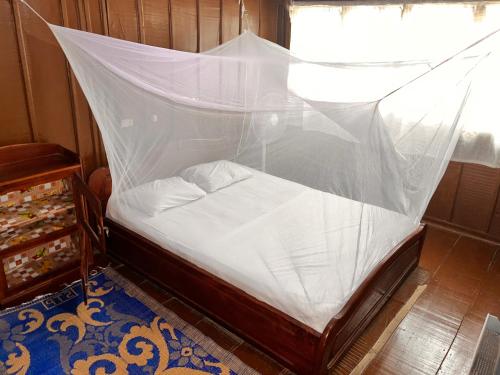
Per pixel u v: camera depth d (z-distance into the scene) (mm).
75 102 2773
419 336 2375
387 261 2383
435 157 2518
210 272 2312
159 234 2596
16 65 2449
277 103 3066
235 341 2279
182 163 3289
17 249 2408
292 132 3006
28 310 2449
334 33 3926
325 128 2574
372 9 3645
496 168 3453
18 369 2020
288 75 2871
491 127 3227
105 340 2232
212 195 3184
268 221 2738
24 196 2521
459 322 2508
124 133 2703
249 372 2064
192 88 2945
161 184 3029
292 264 2227
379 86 2398
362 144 2223
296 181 3135
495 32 2004
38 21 2471
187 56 2771
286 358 2047
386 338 2350
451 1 3250
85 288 2486
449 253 3391
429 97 2252
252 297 2117
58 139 2766
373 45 3719
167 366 2072
